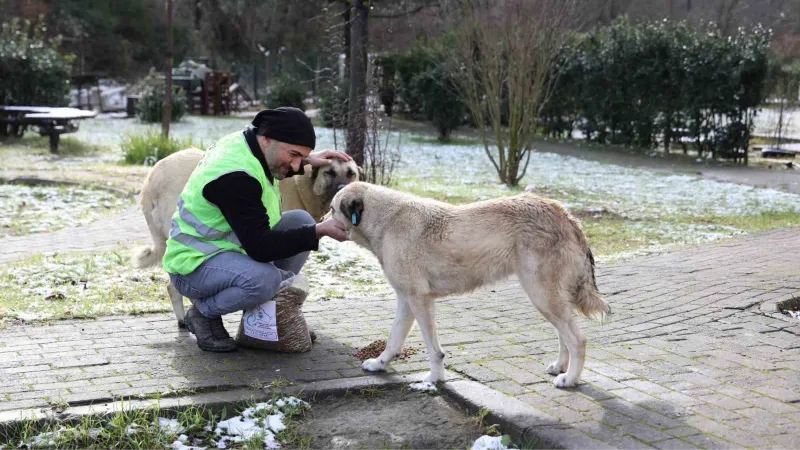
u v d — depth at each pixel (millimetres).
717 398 4035
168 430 3762
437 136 23375
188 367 4520
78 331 5203
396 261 4305
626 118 21141
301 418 3994
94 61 41844
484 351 4883
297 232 4441
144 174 13719
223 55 44438
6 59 20625
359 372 4508
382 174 11938
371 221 4387
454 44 18516
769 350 4836
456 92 21562
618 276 7070
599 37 21953
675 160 18672
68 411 3830
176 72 31672
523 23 13719
